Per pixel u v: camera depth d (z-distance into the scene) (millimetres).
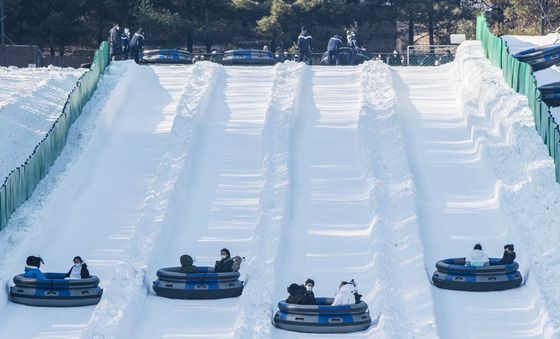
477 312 57531
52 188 74062
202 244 68500
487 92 90750
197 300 59312
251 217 72500
